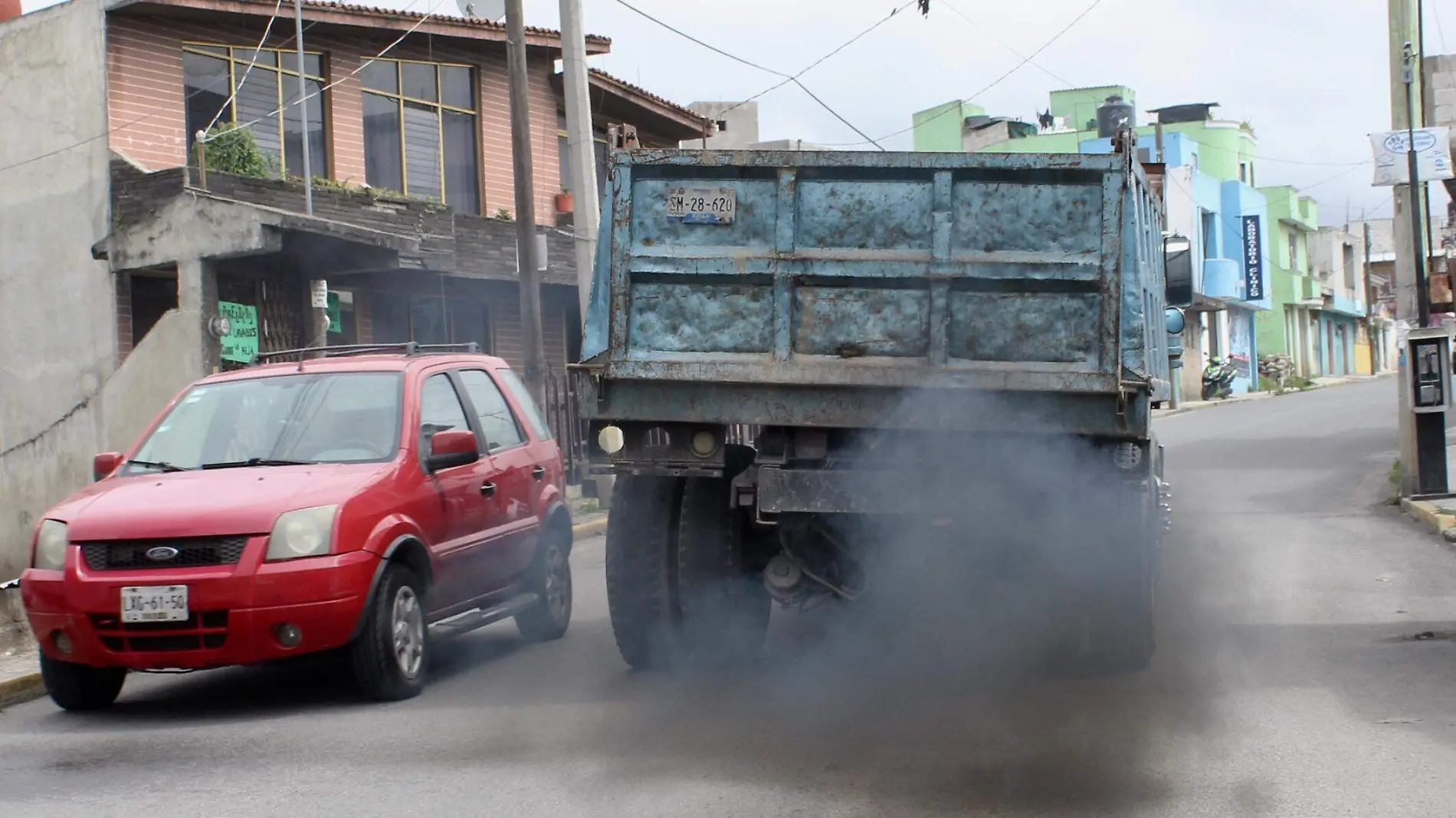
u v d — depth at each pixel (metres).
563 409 21.28
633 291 7.68
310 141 21.08
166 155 19.14
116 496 8.17
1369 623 9.57
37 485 17.58
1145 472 7.26
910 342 7.41
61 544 7.96
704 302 7.63
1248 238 62.41
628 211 7.65
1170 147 57.47
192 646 7.71
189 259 15.02
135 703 8.57
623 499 8.45
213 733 7.44
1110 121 52.59
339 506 7.94
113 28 18.73
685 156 7.57
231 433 8.99
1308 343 77.75
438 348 10.18
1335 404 40.41
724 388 7.55
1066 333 7.23
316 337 17.56
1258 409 40.62
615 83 25.66
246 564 7.66
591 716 7.35
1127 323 7.18
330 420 8.93
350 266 17.28
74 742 7.39
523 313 17.27
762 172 7.56
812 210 7.50
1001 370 7.23
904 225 7.41
